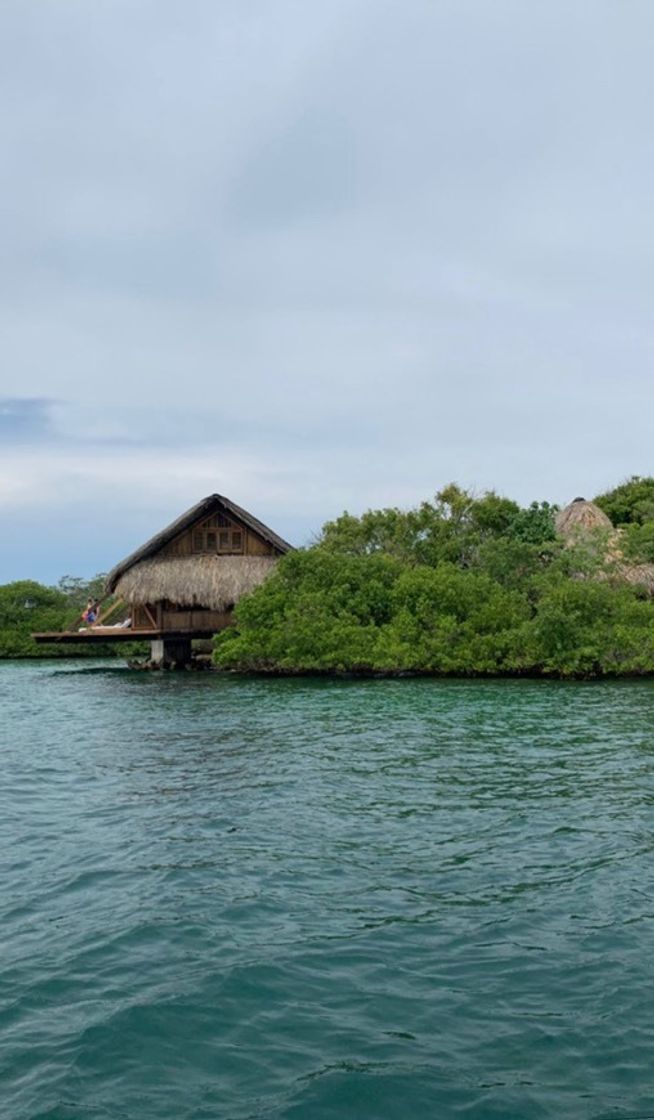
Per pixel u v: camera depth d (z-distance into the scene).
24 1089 5.50
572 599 30.12
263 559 38.81
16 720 23.45
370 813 12.00
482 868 9.62
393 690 27.14
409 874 9.45
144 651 56.59
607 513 50.47
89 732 20.58
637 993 6.65
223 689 29.11
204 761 16.09
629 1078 5.55
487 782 13.76
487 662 30.30
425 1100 5.36
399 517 41.75
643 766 14.77
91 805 12.88
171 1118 5.19
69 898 8.84
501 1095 5.39
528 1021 6.27
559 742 17.17
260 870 9.63
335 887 9.06
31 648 56.03
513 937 7.74
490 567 35.56
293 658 31.84
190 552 38.88
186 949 7.56
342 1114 5.23
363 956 7.38
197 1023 6.30
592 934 7.77
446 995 6.68
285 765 15.42
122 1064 5.79
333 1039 6.08
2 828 11.60
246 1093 5.46
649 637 29.67
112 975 7.09
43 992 6.80
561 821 11.45
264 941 7.71
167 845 10.66
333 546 41.53
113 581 40.06
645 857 9.90
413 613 32.75
